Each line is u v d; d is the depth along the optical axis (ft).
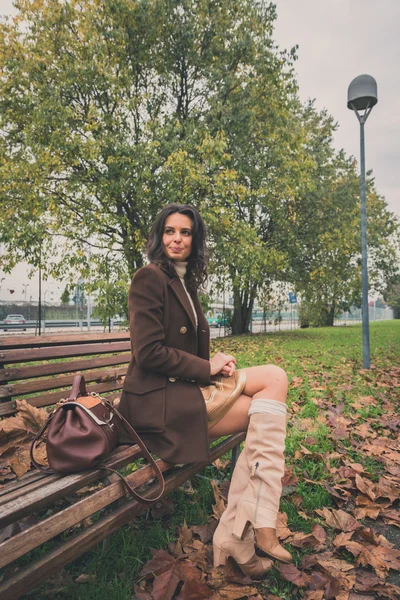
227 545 5.60
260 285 62.03
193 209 6.73
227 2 43.88
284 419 5.85
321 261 64.34
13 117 39.50
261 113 48.14
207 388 6.25
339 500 8.28
